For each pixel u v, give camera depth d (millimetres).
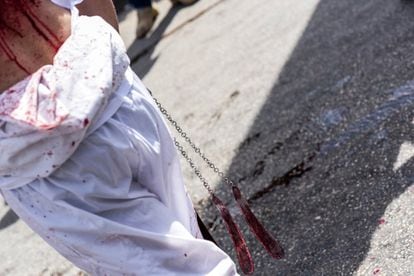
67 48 2775
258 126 6672
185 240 3004
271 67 7762
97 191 2816
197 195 6062
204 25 10359
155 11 11344
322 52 7449
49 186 2811
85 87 2717
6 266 6539
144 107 2971
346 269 4305
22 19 2818
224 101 7559
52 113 2664
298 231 4922
